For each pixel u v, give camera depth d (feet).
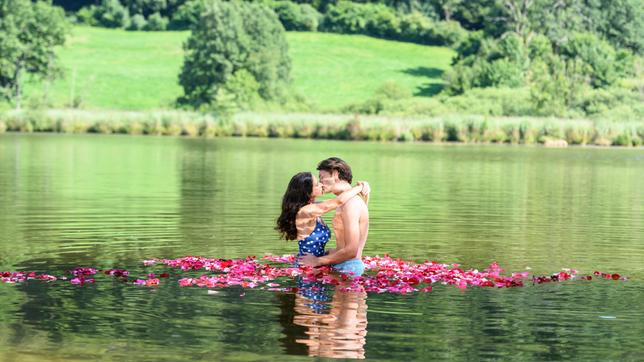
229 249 41.88
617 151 156.15
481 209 61.05
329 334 26.61
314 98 302.66
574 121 187.42
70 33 267.18
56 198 64.90
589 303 30.78
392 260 38.52
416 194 71.67
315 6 425.69
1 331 26.63
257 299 30.83
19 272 35.47
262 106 252.83
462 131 183.93
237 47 279.49
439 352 25.00
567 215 58.03
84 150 129.39
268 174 90.07
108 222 51.44
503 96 246.88
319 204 36.45
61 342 25.58
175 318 28.27
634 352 25.18
